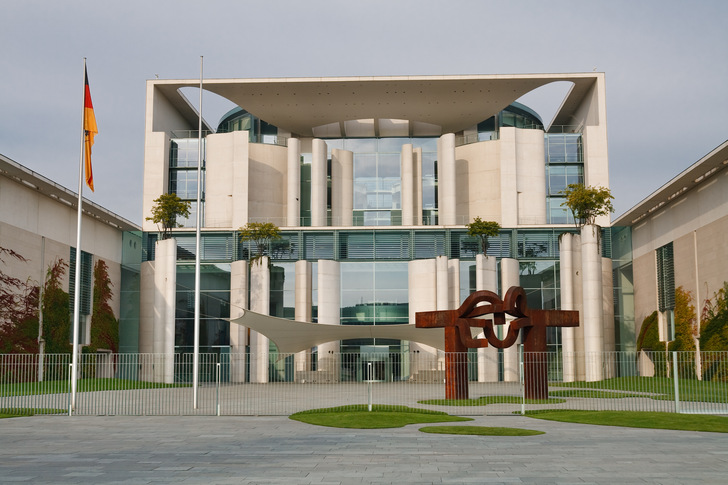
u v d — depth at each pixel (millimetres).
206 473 11008
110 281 50875
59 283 43969
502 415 21688
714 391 27781
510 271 50125
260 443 14836
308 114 57562
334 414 21016
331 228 51844
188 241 53062
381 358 48875
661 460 12297
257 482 10211
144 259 53281
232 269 50281
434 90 55000
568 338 46969
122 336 52188
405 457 12703
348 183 58000
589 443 14742
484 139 57469
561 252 48031
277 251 51688
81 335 47062
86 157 25359
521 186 55031
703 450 13602
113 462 12195
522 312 27969
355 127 59844
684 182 42531
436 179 58375
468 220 56438
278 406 25281
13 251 39094
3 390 30547
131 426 18578
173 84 55875
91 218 48594
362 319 50469
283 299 50438
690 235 43469
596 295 45062
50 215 43312
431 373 47125
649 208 49188
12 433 16953
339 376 46344
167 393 33188
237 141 55250
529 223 54562
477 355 47688
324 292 49219
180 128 62281
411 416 20391
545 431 17172
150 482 10242
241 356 48469
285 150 57531
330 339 42156
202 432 17047
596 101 55875
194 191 56875
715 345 39188
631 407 23578
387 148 59344
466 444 14594
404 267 51094
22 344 39438
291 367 48312
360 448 13984
